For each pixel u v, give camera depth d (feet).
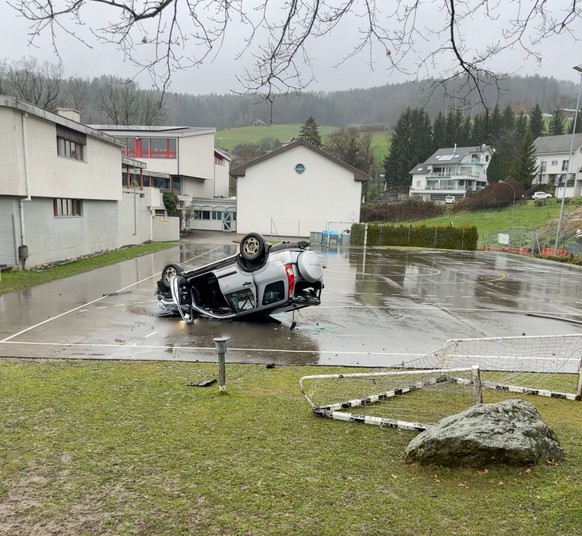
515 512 11.12
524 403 14.74
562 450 13.92
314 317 40.78
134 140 147.64
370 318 41.06
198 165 159.02
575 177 197.67
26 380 22.07
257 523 10.86
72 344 30.14
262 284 35.65
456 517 11.00
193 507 11.52
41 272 59.11
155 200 115.14
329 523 10.84
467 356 28.60
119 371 24.08
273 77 12.46
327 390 21.62
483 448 13.01
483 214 178.50
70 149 70.13
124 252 86.38
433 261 93.45
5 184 55.42
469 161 235.20
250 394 20.68
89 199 77.25
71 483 12.68
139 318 37.88
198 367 25.41
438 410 18.51
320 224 142.41
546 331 38.22
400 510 11.32
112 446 14.93
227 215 155.74
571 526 10.55
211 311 38.70
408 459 13.87
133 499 11.89
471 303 50.03
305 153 139.54
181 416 17.65
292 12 11.66
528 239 132.05
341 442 15.42
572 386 22.81
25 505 11.64
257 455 14.39
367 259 93.76
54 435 15.76
